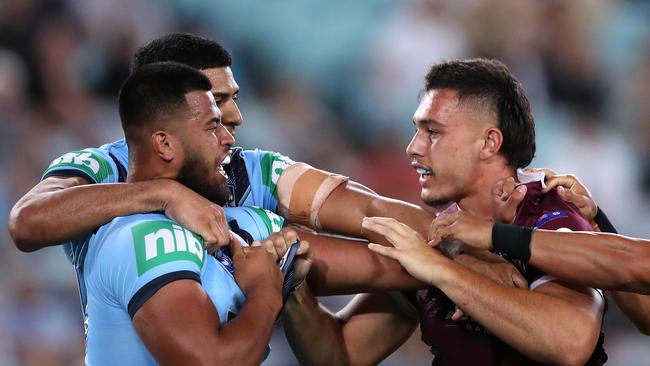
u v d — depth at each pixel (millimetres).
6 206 27469
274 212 13820
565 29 34281
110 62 31781
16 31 31062
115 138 30391
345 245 13070
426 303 12945
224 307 11352
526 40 34125
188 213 11242
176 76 11852
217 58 13703
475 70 12609
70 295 25969
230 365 10523
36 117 29719
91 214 11359
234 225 12477
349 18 34562
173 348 10445
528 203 12336
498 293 11227
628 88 34094
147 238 11016
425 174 12836
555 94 34188
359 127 33219
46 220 11398
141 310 10672
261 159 13977
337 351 13789
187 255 10984
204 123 11852
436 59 33531
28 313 25438
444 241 12445
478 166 12570
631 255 11141
